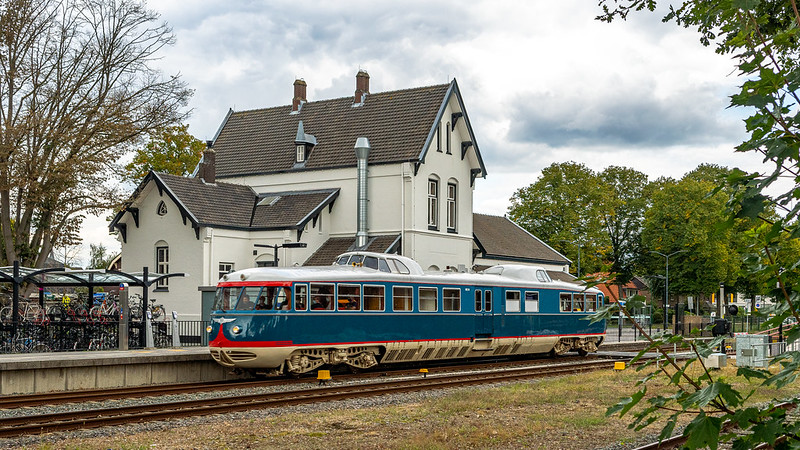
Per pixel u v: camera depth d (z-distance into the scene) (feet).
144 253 136.98
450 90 145.79
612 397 60.54
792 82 13.71
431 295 89.45
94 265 249.75
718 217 14.37
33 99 119.24
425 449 38.93
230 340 74.69
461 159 149.89
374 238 138.10
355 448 39.42
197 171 148.87
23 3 116.06
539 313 104.01
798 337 14.89
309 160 148.66
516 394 62.03
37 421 46.93
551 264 207.72
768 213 14.21
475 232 189.26
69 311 102.01
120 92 125.90
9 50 117.19
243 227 136.26
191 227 131.75
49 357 72.38
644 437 43.01
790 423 14.80
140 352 85.81
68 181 120.88
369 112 151.94
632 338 167.94
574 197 244.01
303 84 165.48
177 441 41.50
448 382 69.62
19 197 120.78
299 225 133.69
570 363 92.68
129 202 130.41
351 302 80.79
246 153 158.61
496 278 99.19
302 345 76.13
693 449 14.69
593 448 40.40
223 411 52.29
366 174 138.62
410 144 140.26
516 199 258.37
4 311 100.22
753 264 15.96
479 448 40.32
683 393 15.30
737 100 13.99
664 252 241.35
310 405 56.34
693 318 187.32
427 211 140.77
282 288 75.77
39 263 125.70
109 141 124.06
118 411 51.03
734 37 15.23
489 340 96.78
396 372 84.02
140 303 119.03
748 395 14.85
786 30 14.97
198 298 129.80
